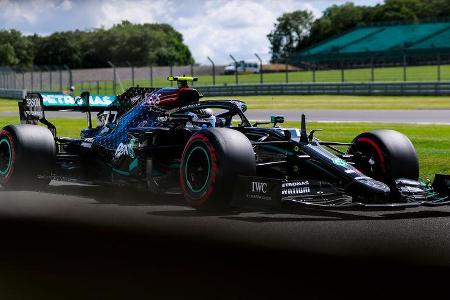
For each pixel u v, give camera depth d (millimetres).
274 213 9469
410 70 96562
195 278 6160
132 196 11133
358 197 8922
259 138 10086
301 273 6320
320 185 9406
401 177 10039
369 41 124188
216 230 8266
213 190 9188
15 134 11617
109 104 12820
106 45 173250
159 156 10859
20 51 170500
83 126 27297
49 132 11852
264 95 61312
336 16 171250
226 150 9148
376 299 5562
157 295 5656
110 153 11617
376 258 6902
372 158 10188
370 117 31234
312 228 8406
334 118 30891
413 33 122375
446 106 39969
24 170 11523
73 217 9195
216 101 10883
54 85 102188
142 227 8469
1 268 6539
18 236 8000
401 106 40719
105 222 8805
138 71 115125
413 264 6664
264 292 5727
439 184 9375
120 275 6273
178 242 7625
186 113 10945
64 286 5914
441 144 18984
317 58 122562
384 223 8773
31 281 6070
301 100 51125
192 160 9617
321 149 9680
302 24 183750
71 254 7086
